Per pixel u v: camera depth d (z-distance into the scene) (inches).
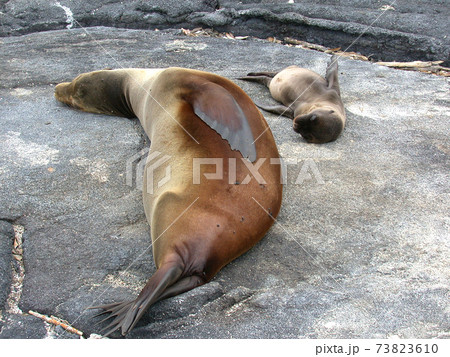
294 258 165.5
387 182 207.5
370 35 359.6
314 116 231.3
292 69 294.4
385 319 139.8
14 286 157.2
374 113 270.2
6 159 220.8
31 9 407.5
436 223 182.1
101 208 191.8
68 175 210.8
